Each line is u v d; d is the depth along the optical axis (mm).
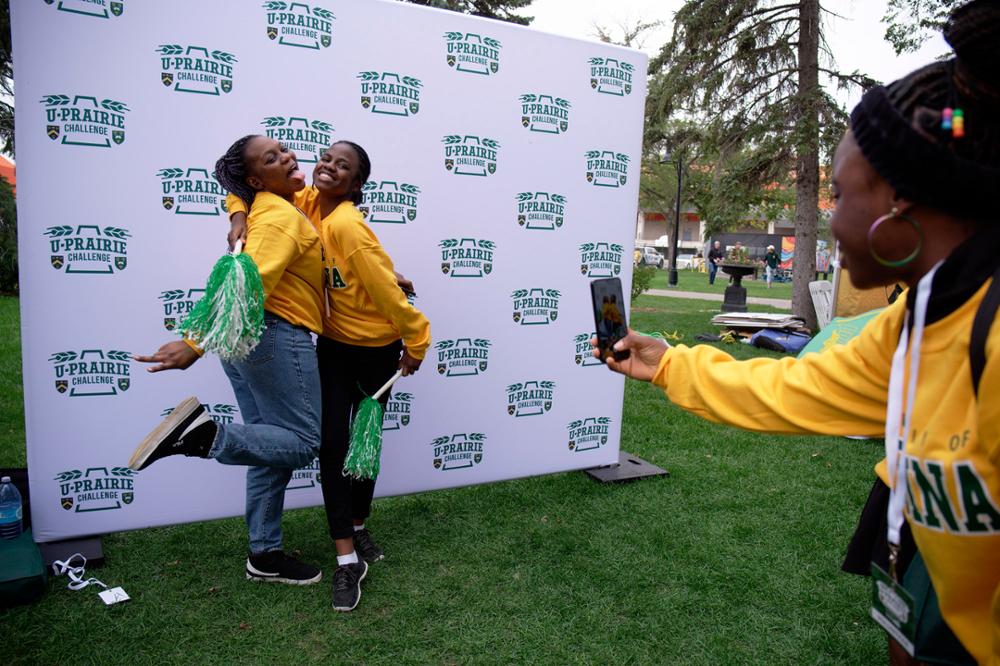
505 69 3570
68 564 2934
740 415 1562
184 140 3002
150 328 3072
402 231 3445
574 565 3115
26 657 2383
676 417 5496
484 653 2496
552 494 3926
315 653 2482
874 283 1246
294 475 3480
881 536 1560
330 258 2855
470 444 3795
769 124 11180
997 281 1052
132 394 3104
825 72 11211
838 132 10766
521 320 3830
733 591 2918
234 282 2277
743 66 11562
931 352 1160
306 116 3166
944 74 1104
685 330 11039
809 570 3096
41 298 2906
